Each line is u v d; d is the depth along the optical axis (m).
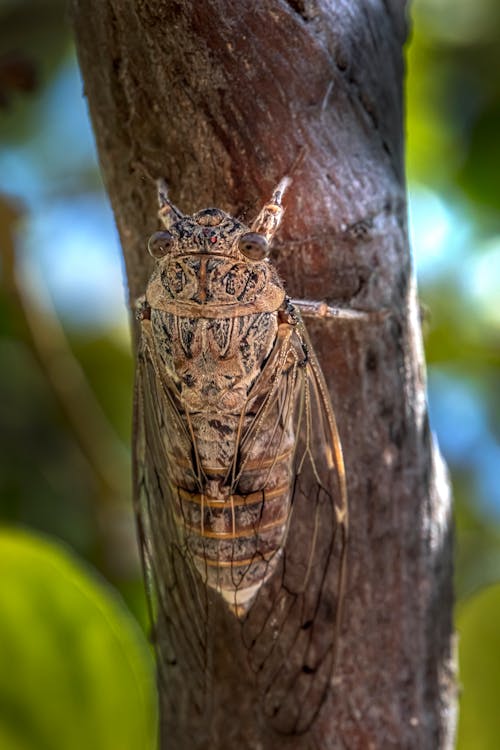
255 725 0.18
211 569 0.18
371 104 0.17
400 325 0.18
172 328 0.18
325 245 0.17
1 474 0.23
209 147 0.17
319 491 0.18
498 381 0.25
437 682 0.18
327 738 0.18
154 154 0.17
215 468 0.18
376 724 0.18
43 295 0.22
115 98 0.17
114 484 0.23
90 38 0.17
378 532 0.18
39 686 0.18
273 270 0.18
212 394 0.18
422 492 0.18
